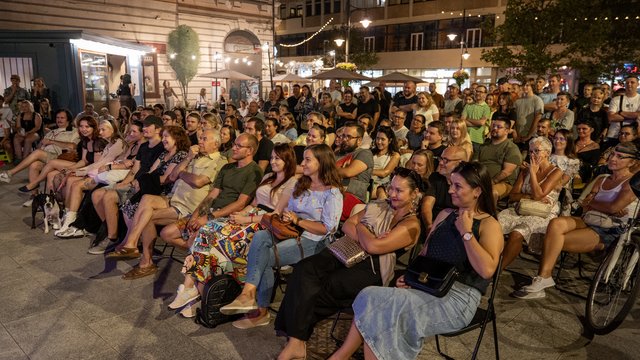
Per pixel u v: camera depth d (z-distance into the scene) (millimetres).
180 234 4609
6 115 10961
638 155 3939
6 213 6992
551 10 18031
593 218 4137
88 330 3721
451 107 10188
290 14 49250
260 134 6098
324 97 11516
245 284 3678
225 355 3377
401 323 2750
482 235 2818
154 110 10125
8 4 18719
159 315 3969
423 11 38562
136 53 19359
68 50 13891
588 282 4602
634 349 3439
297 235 3736
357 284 3260
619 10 17875
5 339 3576
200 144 5039
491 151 5746
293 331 3109
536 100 7906
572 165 5395
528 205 4461
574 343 3521
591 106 7695
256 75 29391
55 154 7855
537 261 5125
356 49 39188
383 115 12570
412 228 3223
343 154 5312
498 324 3785
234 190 4664
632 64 20062
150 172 5586
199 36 26141
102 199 5531
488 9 35125
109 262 5121
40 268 4957
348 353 2887
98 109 15633
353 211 4266
